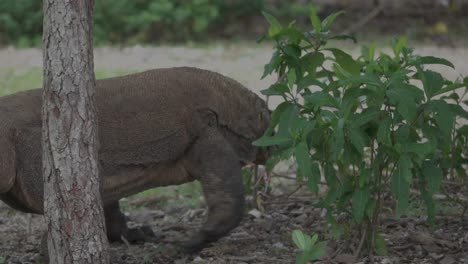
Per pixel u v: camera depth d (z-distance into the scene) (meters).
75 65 8.02
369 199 9.45
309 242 8.34
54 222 8.13
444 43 32.44
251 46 31.91
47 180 8.13
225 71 25.98
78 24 8.02
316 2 37.41
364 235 9.73
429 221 9.59
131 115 10.05
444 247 10.33
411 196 12.30
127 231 11.48
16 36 33.31
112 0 33.25
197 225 12.40
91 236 8.16
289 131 9.22
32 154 9.49
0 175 9.26
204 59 28.73
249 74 25.34
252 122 10.95
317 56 10.54
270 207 12.94
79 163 8.06
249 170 12.87
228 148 10.49
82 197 8.09
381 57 10.12
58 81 8.00
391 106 9.33
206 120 10.45
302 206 12.90
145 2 34.19
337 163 9.58
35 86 23.95
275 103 21.12
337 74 10.22
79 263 8.12
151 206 14.08
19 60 29.17
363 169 9.21
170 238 11.68
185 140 10.38
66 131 8.02
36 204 9.62
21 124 9.50
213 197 10.37
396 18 36.47
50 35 8.02
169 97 10.27
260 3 35.72
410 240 10.59
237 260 10.16
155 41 33.50
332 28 35.09
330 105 9.21
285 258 10.27
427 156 9.48
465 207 11.33
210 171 10.38
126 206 13.98
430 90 9.10
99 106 9.92
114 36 33.38
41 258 10.62
